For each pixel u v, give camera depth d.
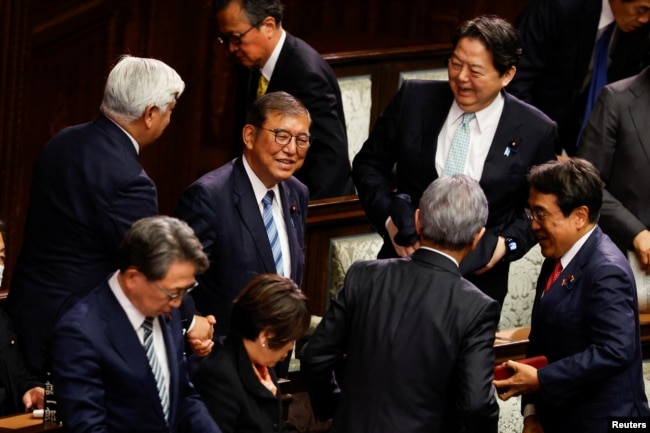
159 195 26.97
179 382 13.20
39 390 15.32
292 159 15.73
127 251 12.42
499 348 17.41
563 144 21.56
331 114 20.52
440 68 27.19
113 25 25.30
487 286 17.16
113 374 12.64
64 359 12.49
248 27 19.64
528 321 21.52
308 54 20.38
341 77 25.66
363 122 25.45
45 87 24.42
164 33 26.14
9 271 24.12
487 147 16.86
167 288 12.40
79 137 15.13
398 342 13.78
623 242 18.30
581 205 14.91
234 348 13.98
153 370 12.92
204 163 27.39
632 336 14.73
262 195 16.02
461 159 16.86
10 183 23.88
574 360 14.71
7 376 15.32
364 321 14.03
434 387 13.73
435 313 13.73
